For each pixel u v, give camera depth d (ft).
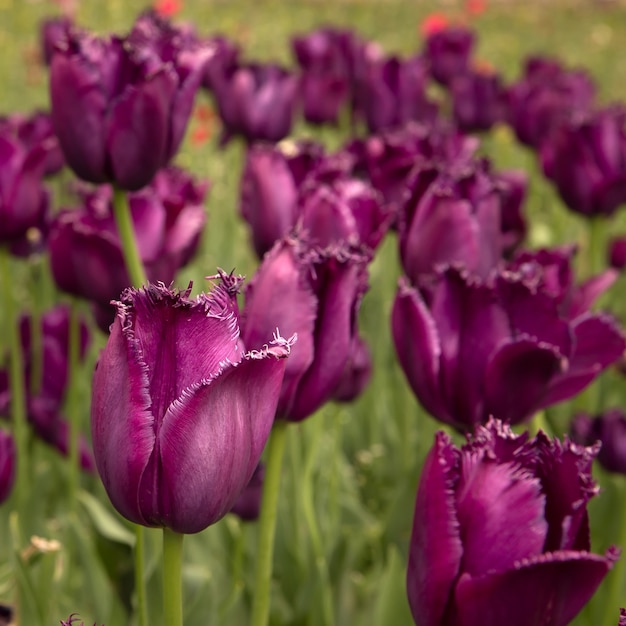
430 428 3.76
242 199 3.02
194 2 12.19
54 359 3.67
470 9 13.47
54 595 2.71
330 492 3.28
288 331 2.01
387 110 5.25
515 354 2.14
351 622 3.21
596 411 4.44
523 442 1.80
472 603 1.74
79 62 2.42
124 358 1.72
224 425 1.73
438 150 3.74
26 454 3.70
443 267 2.18
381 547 3.56
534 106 5.60
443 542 1.75
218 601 3.04
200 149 7.04
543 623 1.74
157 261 2.82
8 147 3.06
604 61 15.20
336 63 5.99
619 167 4.01
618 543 3.52
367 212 2.53
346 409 4.41
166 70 2.43
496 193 2.60
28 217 3.09
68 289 2.92
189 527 1.77
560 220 6.68
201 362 1.74
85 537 3.11
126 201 2.55
